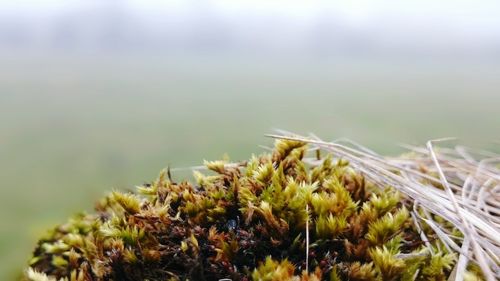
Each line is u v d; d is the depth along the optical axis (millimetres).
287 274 84
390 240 94
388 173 111
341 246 93
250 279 87
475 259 94
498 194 115
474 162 132
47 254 109
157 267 92
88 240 102
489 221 103
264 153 115
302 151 110
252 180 100
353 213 98
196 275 88
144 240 94
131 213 98
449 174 127
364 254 91
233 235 92
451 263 93
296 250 91
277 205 94
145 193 104
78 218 115
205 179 107
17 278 113
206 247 91
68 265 103
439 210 102
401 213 96
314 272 87
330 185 101
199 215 96
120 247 93
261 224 94
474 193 116
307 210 93
